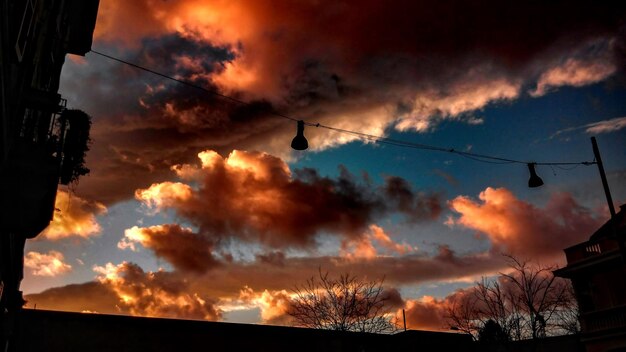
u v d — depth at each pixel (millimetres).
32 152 9375
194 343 19797
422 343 26422
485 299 29438
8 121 7691
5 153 8039
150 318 19156
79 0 17625
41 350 16797
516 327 28094
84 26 18969
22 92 9336
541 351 28531
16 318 16656
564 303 28016
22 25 8094
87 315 17969
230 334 20766
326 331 23297
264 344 21531
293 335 22375
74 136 10555
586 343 24406
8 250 10633
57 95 9789
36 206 9141
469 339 28328
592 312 24125
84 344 17547
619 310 23000
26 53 9102
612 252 23406
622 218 24391
